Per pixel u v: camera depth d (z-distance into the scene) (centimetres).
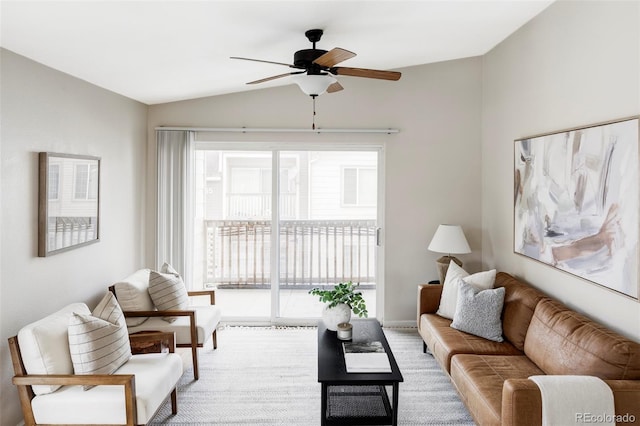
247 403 299
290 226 477
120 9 220
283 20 269
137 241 433
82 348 231
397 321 469
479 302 324
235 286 484
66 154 301
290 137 458
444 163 460
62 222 297
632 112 229
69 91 310
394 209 463
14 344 224
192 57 318
